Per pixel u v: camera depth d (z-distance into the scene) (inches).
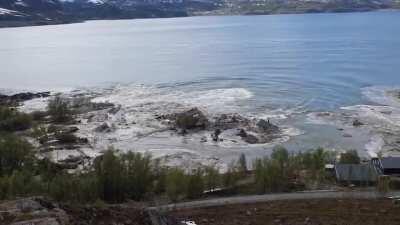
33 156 4261.8
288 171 3636.8
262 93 7130.9
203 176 3484.3
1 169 3914.9
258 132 5300.2
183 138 5162.4
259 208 3011.8
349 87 7342.5
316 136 5177.2
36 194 3169.3
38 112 6156.5
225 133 5270.7
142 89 7751.0
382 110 6082.7
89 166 4168.3
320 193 3277.6
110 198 3344.0
